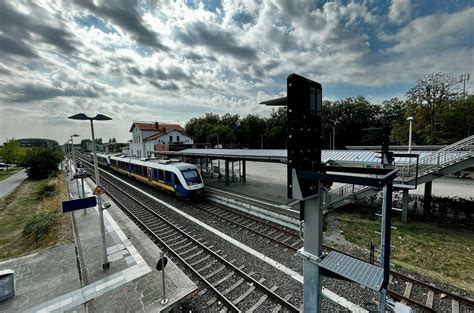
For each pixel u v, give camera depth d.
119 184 22.20
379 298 3.03
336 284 6.00
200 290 6.07
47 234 9.67
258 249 8.22
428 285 5.88
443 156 10.44
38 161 29.22
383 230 3.15
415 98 28.89
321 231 3.42
